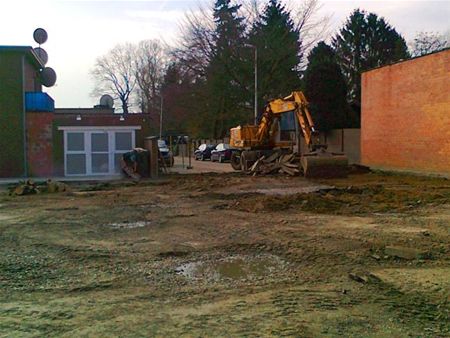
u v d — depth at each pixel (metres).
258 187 19.75
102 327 5.41
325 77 38.06
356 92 56.12
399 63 26.33
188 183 22.11
